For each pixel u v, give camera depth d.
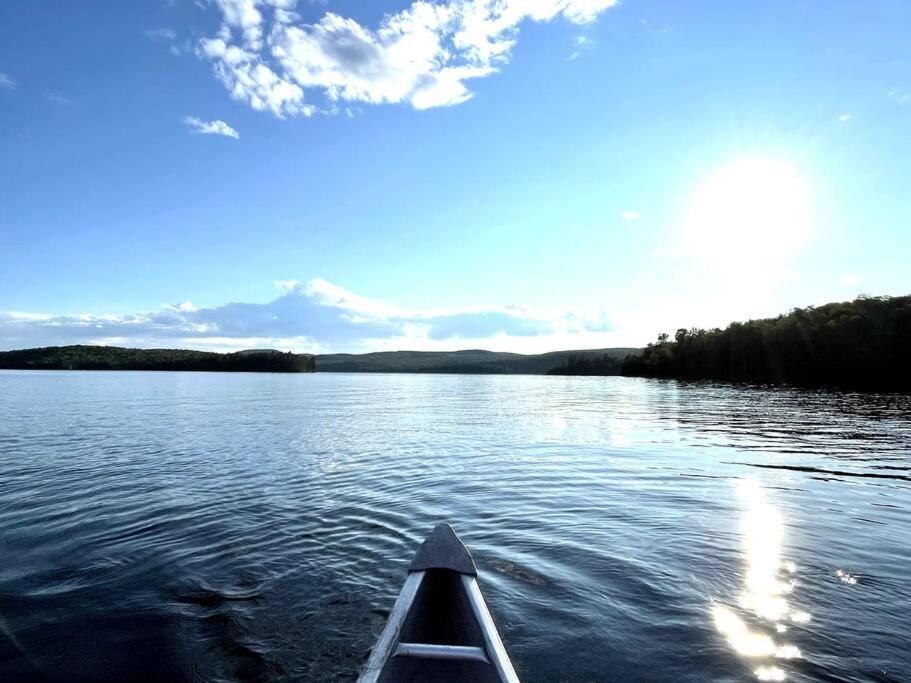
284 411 30.22
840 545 7.09
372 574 6.26
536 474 12.20
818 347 68.06
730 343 86.81
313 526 8.19
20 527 8.16
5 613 5.32
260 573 6.30
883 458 14.09
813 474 11.99
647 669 4.25
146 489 10.70
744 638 4.70
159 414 27.59
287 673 4.30
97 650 4.63
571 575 6.13
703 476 11.84
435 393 55.75
